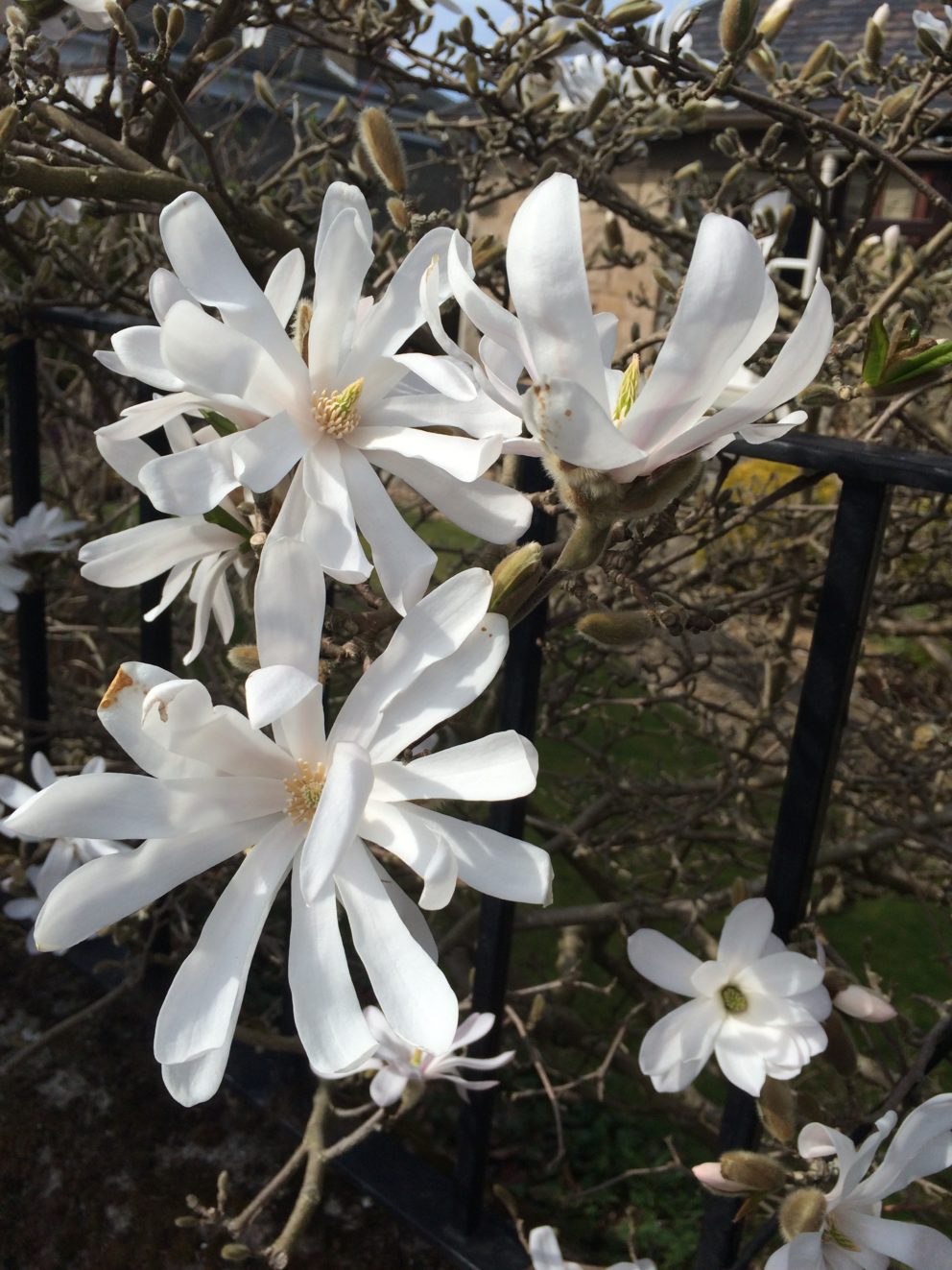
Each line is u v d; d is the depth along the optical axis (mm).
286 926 737
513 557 263
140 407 284
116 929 573
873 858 870
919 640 1036
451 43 663
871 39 606
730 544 961
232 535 316
